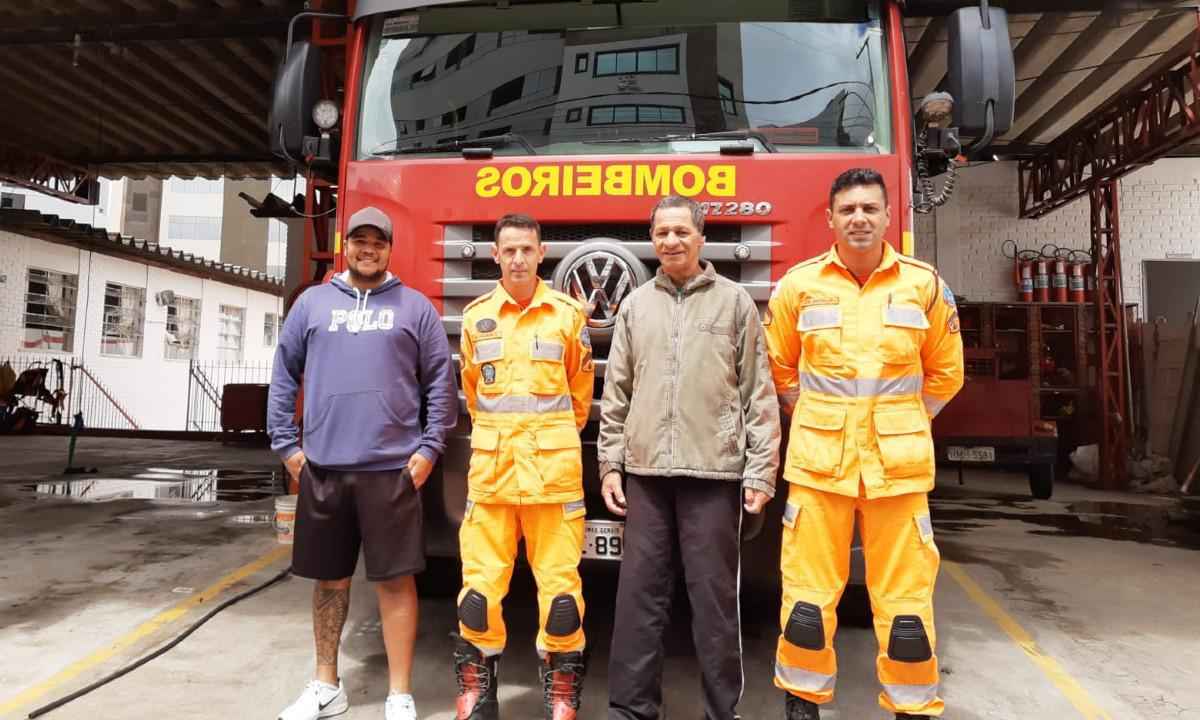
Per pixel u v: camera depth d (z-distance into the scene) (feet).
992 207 37.29
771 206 9.85
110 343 59.82
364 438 8.96
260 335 78.23
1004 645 12.19
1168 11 22.15
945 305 8.41
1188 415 30.48
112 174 45.01
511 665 11.04
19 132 38.47
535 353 8.87
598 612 13.24
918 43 25.07
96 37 27.25
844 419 8.14
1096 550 19.10
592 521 9.46
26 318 52.49
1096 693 10.39
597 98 10.72
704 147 10.33
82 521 21.12
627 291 9.75
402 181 10.47
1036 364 33.58
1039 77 27.40
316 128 11.66
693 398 8.45
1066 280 34.99
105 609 13.34
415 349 9.32
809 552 8.30
